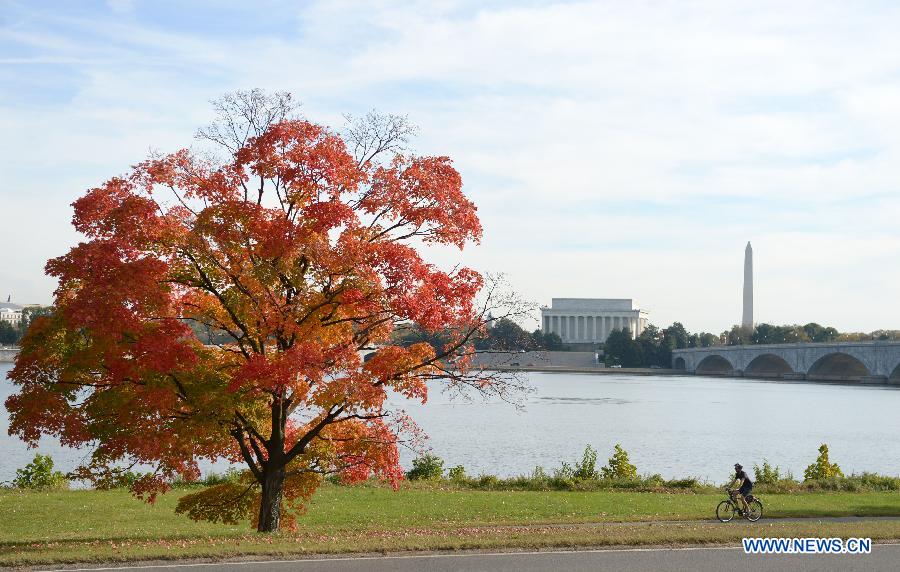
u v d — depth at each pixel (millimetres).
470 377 30469
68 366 26406
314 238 26891
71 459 62844
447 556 23188
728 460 73000
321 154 27891
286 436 31578
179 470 27531
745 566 22453
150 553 22516
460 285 29031
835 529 28828
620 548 24703
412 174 29562
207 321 29328
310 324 28453
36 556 22203
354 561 22328
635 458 73438
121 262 25734
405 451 75438
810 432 97000
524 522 34500
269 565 21672
